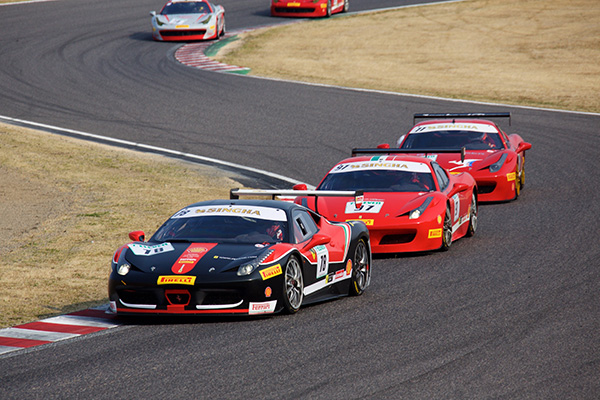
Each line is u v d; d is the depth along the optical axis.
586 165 67.62
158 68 109.25
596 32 147.00
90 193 55.25
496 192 54.66
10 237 43.56
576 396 20.19
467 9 171.00
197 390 20.67
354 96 99.00
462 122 60.34
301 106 92.06
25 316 29.62
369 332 26.67
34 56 113.69
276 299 28.20
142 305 27.73
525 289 33.00
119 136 77.06
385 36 143.75
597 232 44.84
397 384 21.16
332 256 31.86
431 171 44.19
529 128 83.75
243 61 118.75
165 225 31.75
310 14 154.62
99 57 114.12
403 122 84.69
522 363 23.00
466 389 20.73
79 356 24.06
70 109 87.44
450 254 41.12
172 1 131.62
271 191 34.50
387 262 39.72
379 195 42.12
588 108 95.12
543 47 136.75
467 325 27.52
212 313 27.47
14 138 72.06
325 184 44.16
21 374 22.33
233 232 30.50
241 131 79.75
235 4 170.12
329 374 22.02
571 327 26.94
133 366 22.91
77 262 38.66
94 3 160.75
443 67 121.88
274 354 24.00
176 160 68.12
